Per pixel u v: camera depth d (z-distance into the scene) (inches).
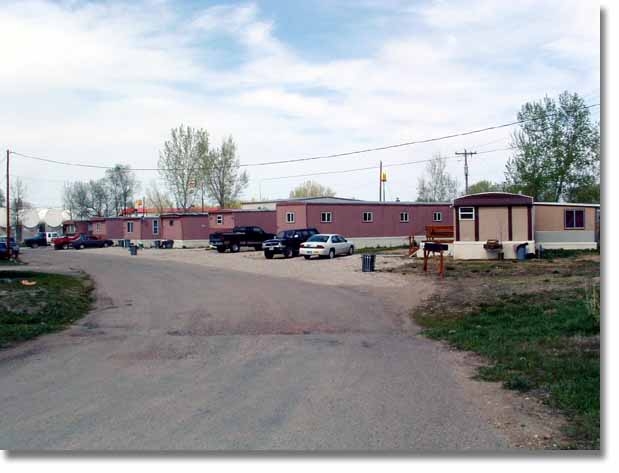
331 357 397.4
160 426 245.9
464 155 2427.4
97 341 467.2
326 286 857.5
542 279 825.5
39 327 525.0
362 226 1739.7
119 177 3634.4
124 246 2496.3
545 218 1396.4
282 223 1715.1
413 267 1097.4
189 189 2598.4
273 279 975.0
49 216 3801.7
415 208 1849.2
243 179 2679.6
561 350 382.0
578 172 1876.2
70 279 981.2
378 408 272.2
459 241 1240.8
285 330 512.1
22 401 288.2
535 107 1895.9
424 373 347.9
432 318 567.2
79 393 303.1
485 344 422.9
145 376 342.3
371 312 610.5
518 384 308.0
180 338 476.4
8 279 905.5
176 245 2240.4
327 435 234.1
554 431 239.5
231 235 1777.8
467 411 267.6
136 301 716.7
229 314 599.2
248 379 332.8
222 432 237.8
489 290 728.3
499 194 1226.6
